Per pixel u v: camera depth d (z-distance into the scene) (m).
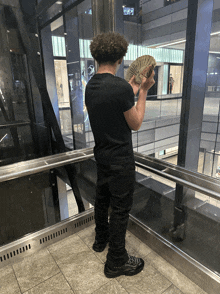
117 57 1.34
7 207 1.85
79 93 2.04
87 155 2.16
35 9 1.61
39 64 1.74
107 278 1.71
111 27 1.93
